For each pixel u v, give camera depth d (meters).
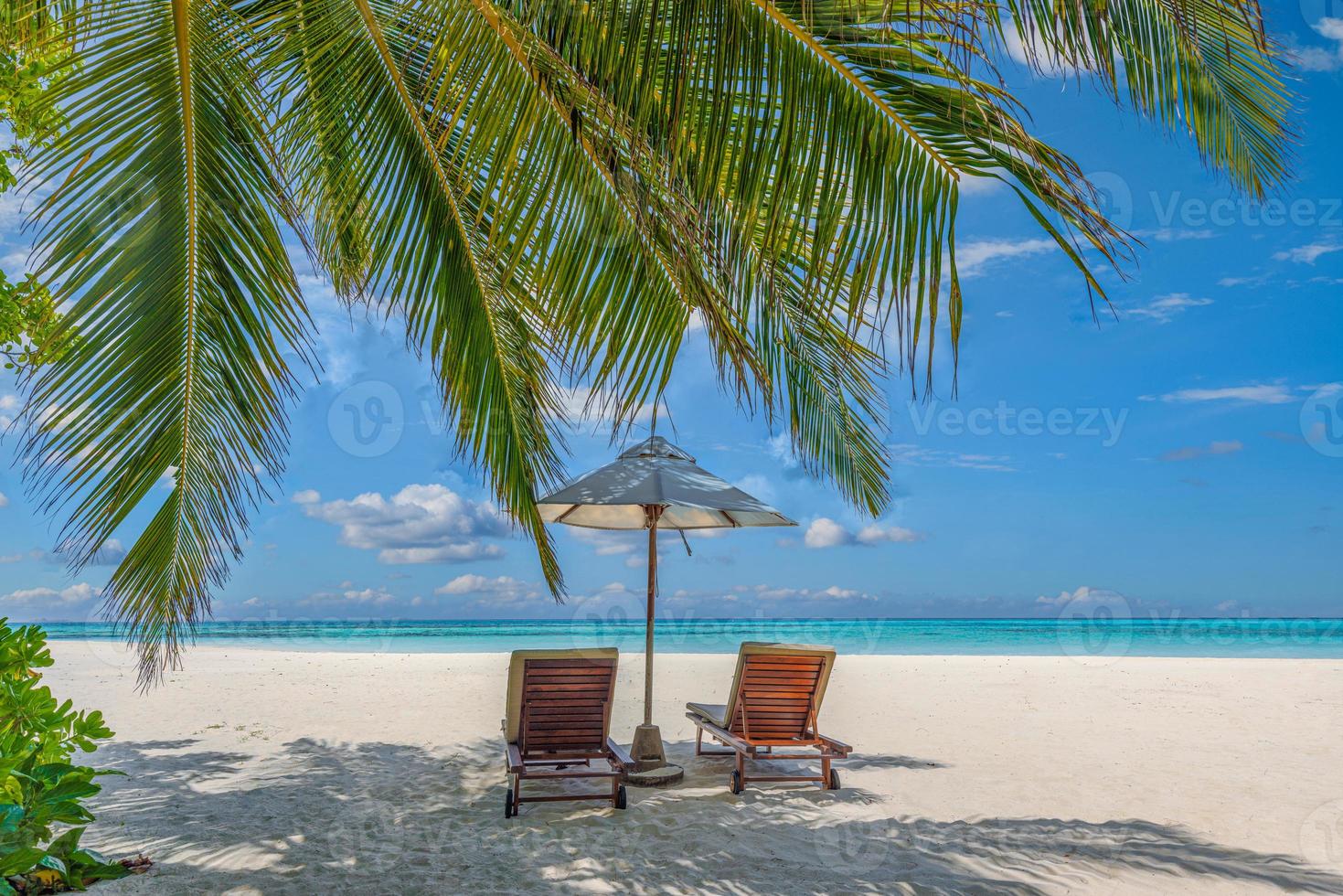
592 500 5.28
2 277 4.05
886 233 2.22
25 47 3.29
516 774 4.72
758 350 3.12
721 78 2.29
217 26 3.42
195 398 3.54
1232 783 5.76
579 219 2.96
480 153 2.98
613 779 5.70
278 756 6.59
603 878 3.80
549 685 5.09
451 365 4.26
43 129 3.29
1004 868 3.96
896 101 2.20
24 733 3.38
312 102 3.73
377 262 3.98
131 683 11.53
